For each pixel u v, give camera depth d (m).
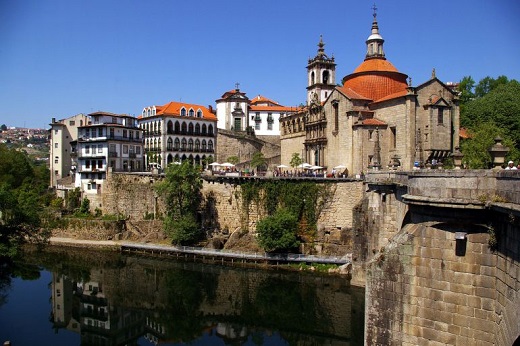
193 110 137.50
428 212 23.44
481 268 21.84
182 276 73.69
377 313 25.09
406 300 24.14
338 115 91.88
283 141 120.00
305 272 71.69
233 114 149.12
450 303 22.73
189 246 86.75
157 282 71.38
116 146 114.62
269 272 73.25
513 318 19.00
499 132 75.94
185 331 53.66
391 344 24.62
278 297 61.72
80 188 114.44
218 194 91.56
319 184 79.44
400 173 44.88
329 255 75.44
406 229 24.67
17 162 133.25
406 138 80.75
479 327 21.86
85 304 62.78
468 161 70.38
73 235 99.25
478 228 21.97
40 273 77.12
